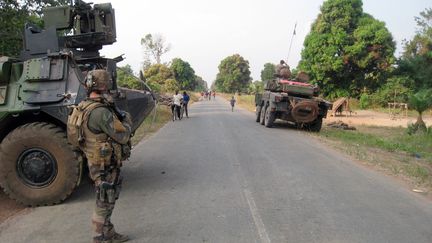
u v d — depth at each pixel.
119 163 4.80
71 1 8.23
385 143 14.82
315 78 43.09
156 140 14.52
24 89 6.64
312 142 14.42
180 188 7.42
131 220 5.72
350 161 10.58
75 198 6.79
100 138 4.64
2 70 6.63
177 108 24.72
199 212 6.05
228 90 125.12
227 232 5.26
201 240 5.00
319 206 6.40
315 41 42.09
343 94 43.59
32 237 5.17
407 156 12.42
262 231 5.29
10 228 5.49
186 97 27.64
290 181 8.03
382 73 42.72
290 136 16.20
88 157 4.68
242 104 57.00
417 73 21.11
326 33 42.09
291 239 5.04
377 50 41.34
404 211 6.25
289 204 6.48
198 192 7.15
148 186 7.59
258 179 8.16
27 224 5.63
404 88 40.50
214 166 9.46
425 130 19.11
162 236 5.13
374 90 43.69
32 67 6.72
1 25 14.25
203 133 16.83
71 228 5.45
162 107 31.88
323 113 18.81
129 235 5.16
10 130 7.01
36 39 7.28
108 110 4.70
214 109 42.22
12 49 14.54
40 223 5.66
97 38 7.94
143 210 6.16
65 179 6.36
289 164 9.82
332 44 41.44
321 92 44.16
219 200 6.67
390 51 41.25
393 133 20.14
